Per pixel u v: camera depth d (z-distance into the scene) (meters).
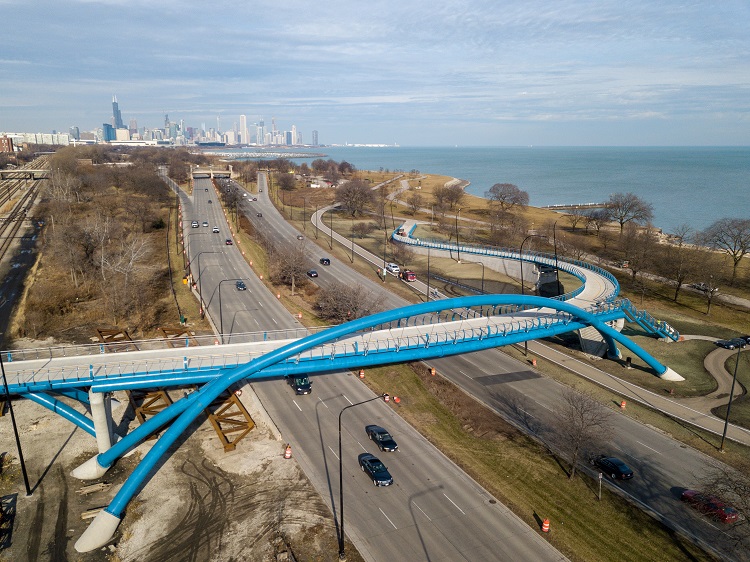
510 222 167.88
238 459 53.31
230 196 194.50
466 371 74.94
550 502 47.81
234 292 105.00
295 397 65.81
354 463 52.81
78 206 169.62
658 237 157.38
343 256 138.12
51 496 48.41
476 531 43.84
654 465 53.62
